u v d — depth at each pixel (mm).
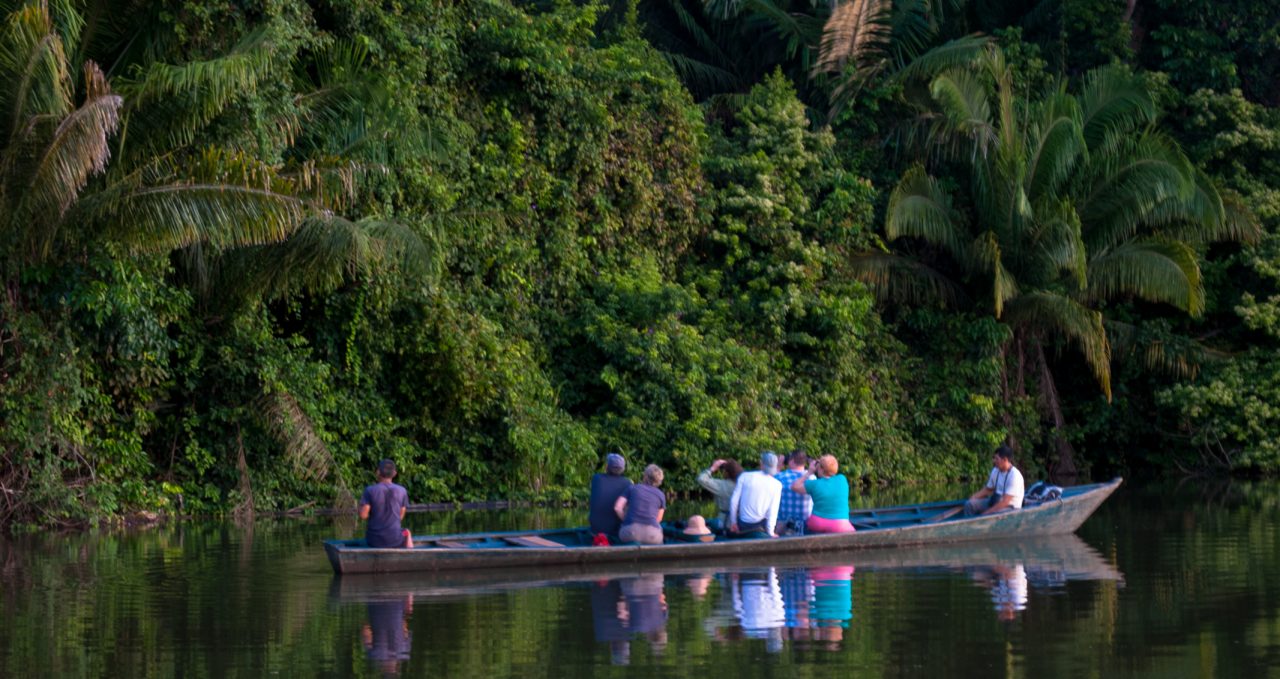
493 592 10891
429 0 21219
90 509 16375
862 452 25188
